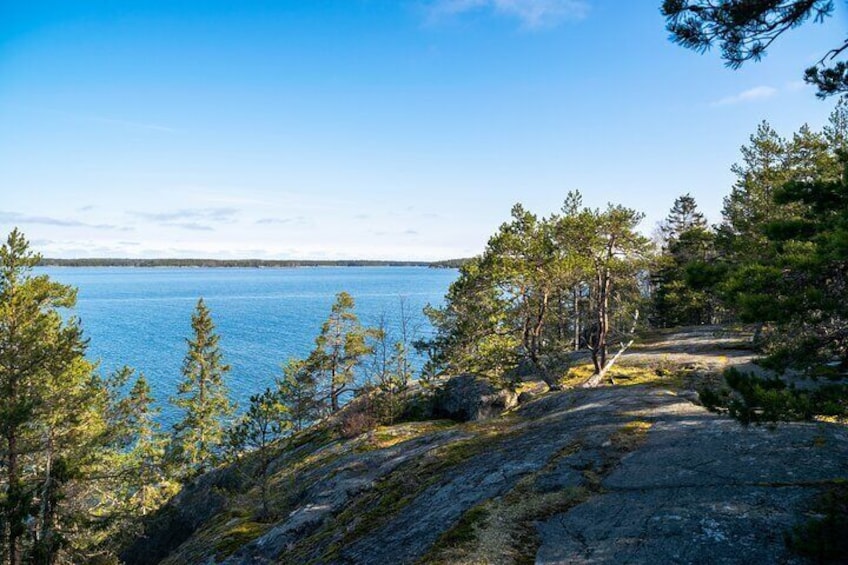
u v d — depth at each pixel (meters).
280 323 120.19
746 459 10.02
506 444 14.60
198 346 43.09
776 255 7.43
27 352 18.81
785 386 6.47
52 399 19.20
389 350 55.53
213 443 41.03
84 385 23.77
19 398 18.52
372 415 30.12
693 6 7.28
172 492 35.50
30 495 16.64
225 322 121.94
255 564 13.38
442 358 26.47
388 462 17.36
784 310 6.29
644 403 16.08
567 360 26.48
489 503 10.09
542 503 9.66
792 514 7.73
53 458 19.89
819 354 6.88
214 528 18.62
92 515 20.11
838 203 7.35
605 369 25.52
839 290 6.62
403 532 10.37
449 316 27.64
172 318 136.38
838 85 7.33
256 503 20.27
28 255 19.73
